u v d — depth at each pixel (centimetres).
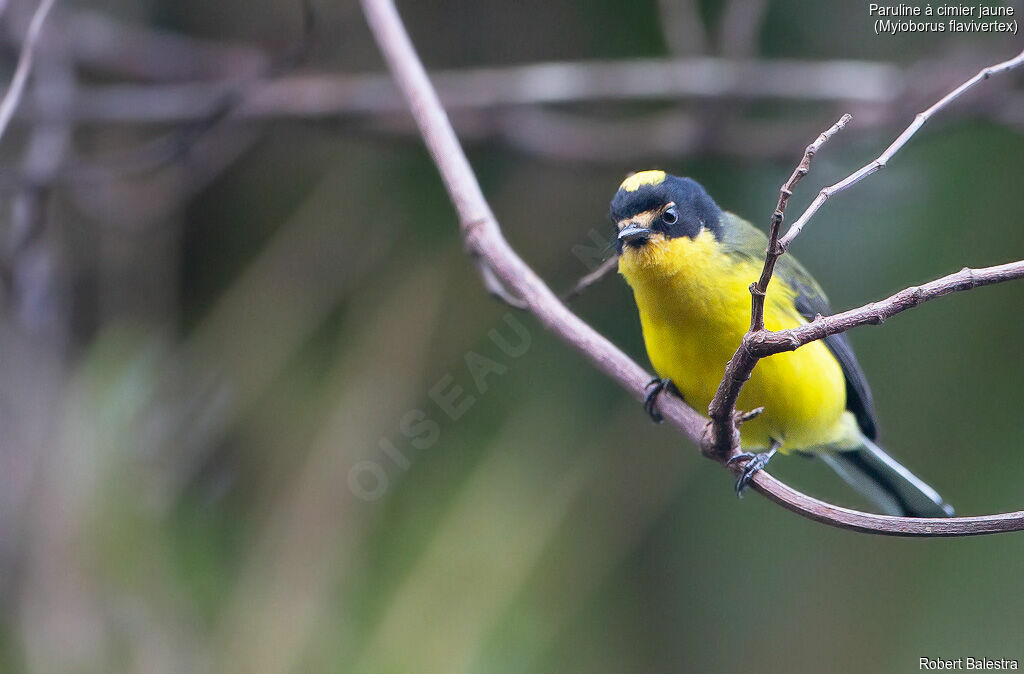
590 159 1228
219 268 1223
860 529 548
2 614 682
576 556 952
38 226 983
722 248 830
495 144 1239
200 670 691
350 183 1188
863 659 1123
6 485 709
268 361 980
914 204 1148
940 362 1115
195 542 738
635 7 1281
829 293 1156
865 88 1182
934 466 1106
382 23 788
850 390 931
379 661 705
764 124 1308
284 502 814
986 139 1147
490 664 715
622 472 1109
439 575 740
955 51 1195
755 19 1176
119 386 742
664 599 1138
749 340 534
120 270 1128
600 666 985
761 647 1132
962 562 1116
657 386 859
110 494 709
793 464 1172
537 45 1315
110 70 1245
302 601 730
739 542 1155
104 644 682
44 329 908
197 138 1046
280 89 1179
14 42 1105
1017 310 1093
